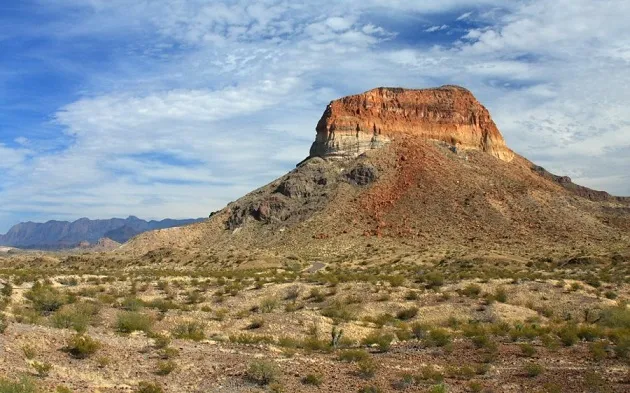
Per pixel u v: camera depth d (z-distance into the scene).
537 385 22.91
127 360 23.62
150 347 26.06
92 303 41.78
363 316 42.84
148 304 43.12
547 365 26.20
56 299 39.59
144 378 21.80
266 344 29.44
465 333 34.66
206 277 72.19
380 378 23.72
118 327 31.83
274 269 87.25
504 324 38.25
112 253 146.25
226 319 38.38
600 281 62.28
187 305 44.31
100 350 24.20
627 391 21.94
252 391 21.25
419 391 22.03
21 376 18.91
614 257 94.19
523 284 54.12
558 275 68.50
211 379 22.36
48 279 61.53
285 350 28.12
